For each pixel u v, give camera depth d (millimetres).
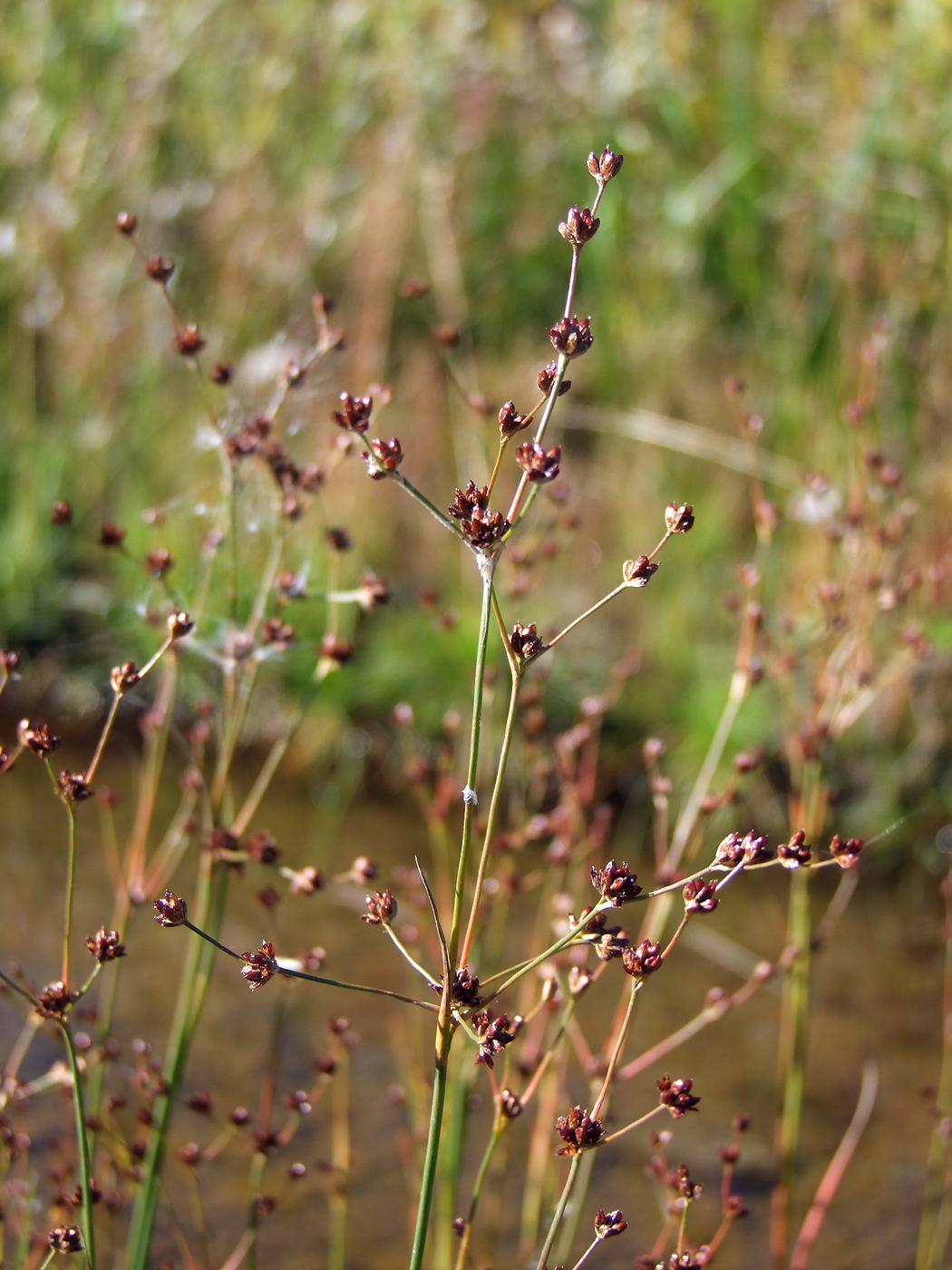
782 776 3832
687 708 3982
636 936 3105
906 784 3795
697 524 4332
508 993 2537
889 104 4539
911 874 3672
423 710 4012
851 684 2383
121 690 1343
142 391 4516
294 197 5105
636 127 5211
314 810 3766
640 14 5223
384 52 5418
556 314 5281
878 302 4426
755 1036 2895
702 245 5031
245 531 2162
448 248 4992
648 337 4793
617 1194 2332
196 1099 1748
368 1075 2576
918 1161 2514
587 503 4445
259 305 4742
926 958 3305
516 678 1153
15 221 4680
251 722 4008
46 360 4762
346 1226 2180
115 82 5152
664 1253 2182
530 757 2445
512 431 1145
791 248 4746
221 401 4203
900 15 4695
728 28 5301
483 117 5270
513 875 2047
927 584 2529
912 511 2447
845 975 3191
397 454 1138
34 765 3719
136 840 1935
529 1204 2156
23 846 3297
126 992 2754
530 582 2439
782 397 4457
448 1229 1921
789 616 2553
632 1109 2580
